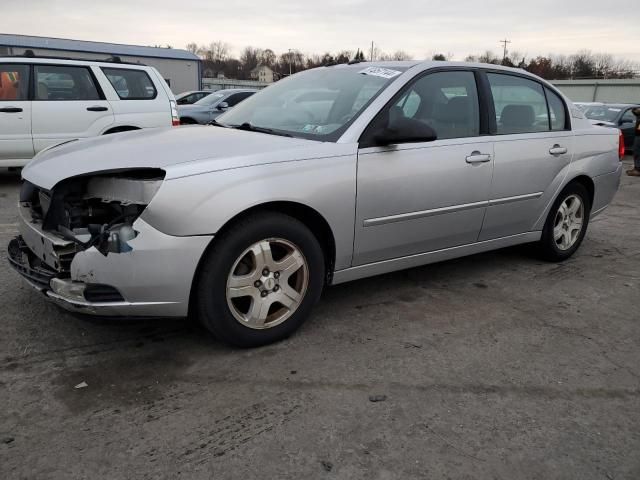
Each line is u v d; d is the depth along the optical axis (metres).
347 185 3.20
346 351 3.14
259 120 3.84
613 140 5.11
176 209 2.63
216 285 2.84
